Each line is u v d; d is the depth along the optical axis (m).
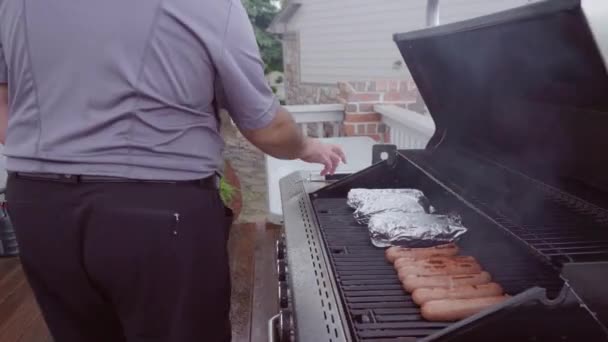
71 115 0.91
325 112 3.37
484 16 0.90
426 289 0.86
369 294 0.90
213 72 0.96
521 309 0.62
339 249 1.09
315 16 7.05
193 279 1.02
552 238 0.85
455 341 0.64
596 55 0.69
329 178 1.58
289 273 0.91
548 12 0.70
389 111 2.87
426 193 1.37
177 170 0.96
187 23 0.88
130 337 1.05
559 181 1.17
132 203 0.92
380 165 1.49
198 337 1.08
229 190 3.38
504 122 1.35
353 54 6.32
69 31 0.87
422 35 1.19
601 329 0.63
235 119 1.05
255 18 10.41
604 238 0.84
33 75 0.91
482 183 1.21
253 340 1.89
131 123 0.90
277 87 10.67
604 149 1.00
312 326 0.73
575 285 0.61
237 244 2.82
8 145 0.99
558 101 1.07
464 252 1.09
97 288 1.04
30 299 2.25
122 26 0.86
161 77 0.90
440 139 1.59
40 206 0.95
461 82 1.38
